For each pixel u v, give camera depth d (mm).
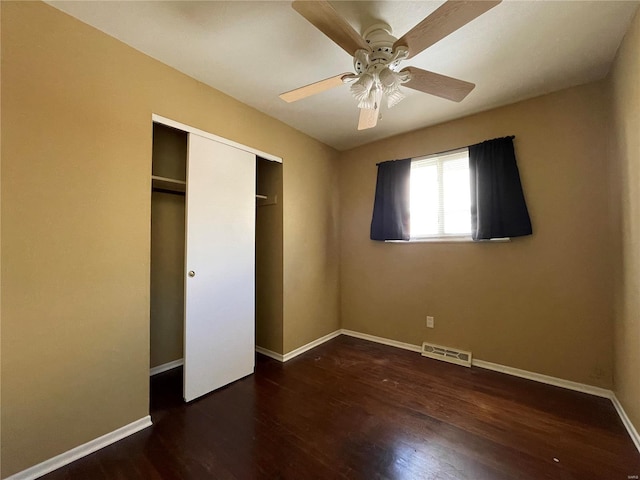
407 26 1645
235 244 2465
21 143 1394
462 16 1241
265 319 3074
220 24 1631
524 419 1867
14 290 1370
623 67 1750
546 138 2396
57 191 1501
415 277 3133
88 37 1627
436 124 2984
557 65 2010
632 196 1672
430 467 1467
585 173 2236
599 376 2166
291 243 3023
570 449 1585
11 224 1363
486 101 2512
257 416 1925
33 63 1437
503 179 2527
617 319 1991
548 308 2383
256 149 2641
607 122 2133
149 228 1872
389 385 2350
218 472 1443
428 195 3074
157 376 2549
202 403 2096
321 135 3287
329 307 3570
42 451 1438
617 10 1522
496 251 2639
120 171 1742
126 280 1755
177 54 1892
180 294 2773
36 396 1427
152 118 1906
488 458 1524
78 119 1580
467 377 2482
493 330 2645
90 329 1606
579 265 2258
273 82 2225
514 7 1505
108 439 1654
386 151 3381
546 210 2393
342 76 1656
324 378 2488
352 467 1471
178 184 2379
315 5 1188
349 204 3711
